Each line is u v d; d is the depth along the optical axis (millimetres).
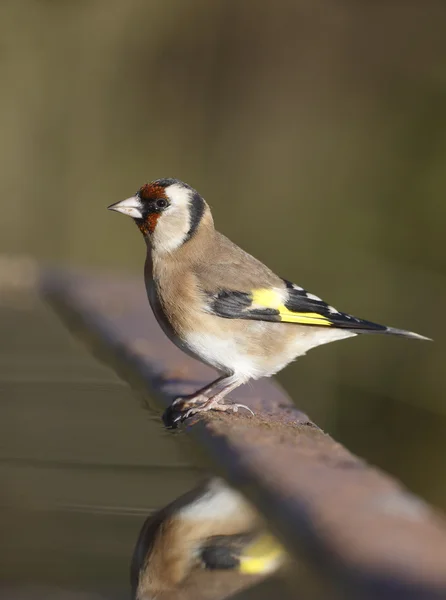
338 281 16578
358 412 13578
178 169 19062
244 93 19422
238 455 5434
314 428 6223
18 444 6609
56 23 18750
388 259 16156
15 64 18578
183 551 4547
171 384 7570
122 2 18984
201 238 8164
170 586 4141
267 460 5191
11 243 18406
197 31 19281
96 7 18875
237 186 19000
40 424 7152
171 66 19234
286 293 8062
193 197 8203
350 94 18984
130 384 8406
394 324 15469
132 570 4352
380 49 18766
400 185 16703
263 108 19312
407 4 18656
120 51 19062
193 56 19297
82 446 6598
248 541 4641
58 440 6754
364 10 18922
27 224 18531
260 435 5887
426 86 17562
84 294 11039
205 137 19250
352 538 3828
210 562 4398
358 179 17562
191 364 8203
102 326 9570
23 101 18594
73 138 18812
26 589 4090
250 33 19453
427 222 16062
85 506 5336
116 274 12328
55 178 18703
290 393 13766
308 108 19156
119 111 19016
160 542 4719
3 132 18469
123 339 8922
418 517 4109
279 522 4449
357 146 18078
